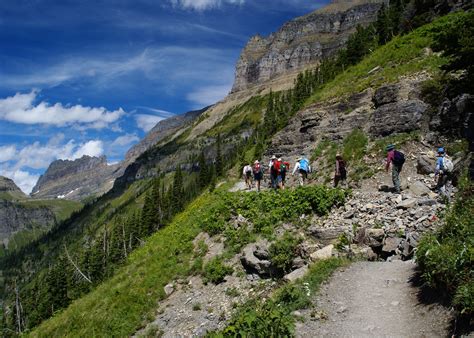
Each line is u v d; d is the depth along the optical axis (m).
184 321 17.25
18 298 88.06
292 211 19.55
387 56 34.38
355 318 10.50
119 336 18.75
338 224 17.47
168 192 116.56
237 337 9.82
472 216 11.52
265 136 65.44
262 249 17.67
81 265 89.00
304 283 13.04
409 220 16.27
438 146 22.34
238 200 24.06
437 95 24.28
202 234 23.55
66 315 25.39
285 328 10.05
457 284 9.43
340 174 22.67
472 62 19.08
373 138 25.91
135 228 97.75
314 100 36.44
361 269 13.75
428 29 34.47
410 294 11.26
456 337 8.42
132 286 22.20
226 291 17.80
